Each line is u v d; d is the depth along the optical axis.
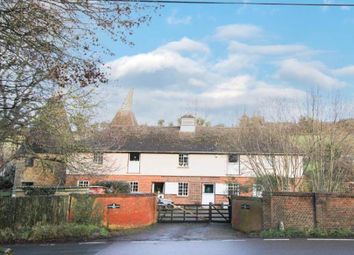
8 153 21.58
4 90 9.72
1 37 7.70
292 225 19.64
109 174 39.69
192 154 44.34
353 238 17.86
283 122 27.73
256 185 28.06
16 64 8.55
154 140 45.91
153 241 17.97
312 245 15.62
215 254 13.89
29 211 20.94
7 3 7.35
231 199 26.50
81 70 8.70
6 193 27.34
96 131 24.56
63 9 7.89
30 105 13.37
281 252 14.05
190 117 47.62
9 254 8.88
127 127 48.06
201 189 43.62
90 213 22.53
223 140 43.56
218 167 43.75
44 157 22.56
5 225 20.00
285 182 25.33
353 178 25.14
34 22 7.71
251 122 31.45
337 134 25.50
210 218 27.92
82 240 18.72
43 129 18.66
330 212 19.50
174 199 43.66
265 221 19.94
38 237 18.89
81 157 23.97
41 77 9.63
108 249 15.54
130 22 8.48
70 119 20.92
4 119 12.20
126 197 24.28
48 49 8.13
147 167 44.28
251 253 13.97
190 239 18.58
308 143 25.67
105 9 8.20
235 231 22.27
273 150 26.05
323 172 24.52
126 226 23.95
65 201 22.47
